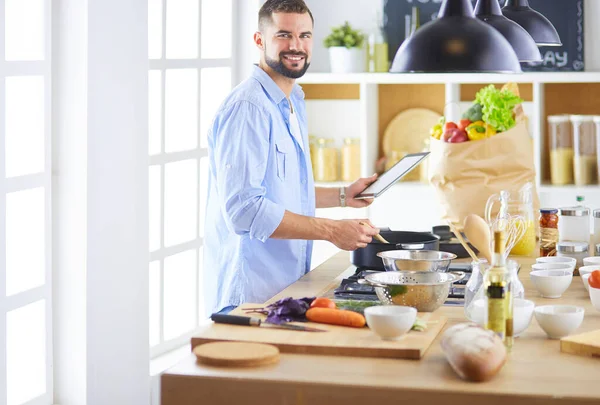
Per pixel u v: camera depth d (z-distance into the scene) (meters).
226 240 3.44
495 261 2.29
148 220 3.79
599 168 5.27
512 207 3.74
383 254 3.13
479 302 2.49
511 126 4.14
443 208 4.20
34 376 3.43
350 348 2.26
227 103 3.32
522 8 3.87
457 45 2.92
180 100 4.55
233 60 4.99
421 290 2.64
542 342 2.38
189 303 4.50
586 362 2.19
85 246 3.40
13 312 3.43
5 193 3.18
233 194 3.20
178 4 4.55
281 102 3.51
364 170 5.49
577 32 5.38
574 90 5.55
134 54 3.64
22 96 3.37
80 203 3.39
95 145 3.41
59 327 3.47
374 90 5.68
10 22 3.36
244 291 3.36
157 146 4.24
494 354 2.03
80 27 3.34
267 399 2.08
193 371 2.14
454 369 2.07
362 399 2.02
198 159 4.57
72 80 3.37
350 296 2.91
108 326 3.57
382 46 5.47
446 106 5.43
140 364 3.80
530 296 2.97
